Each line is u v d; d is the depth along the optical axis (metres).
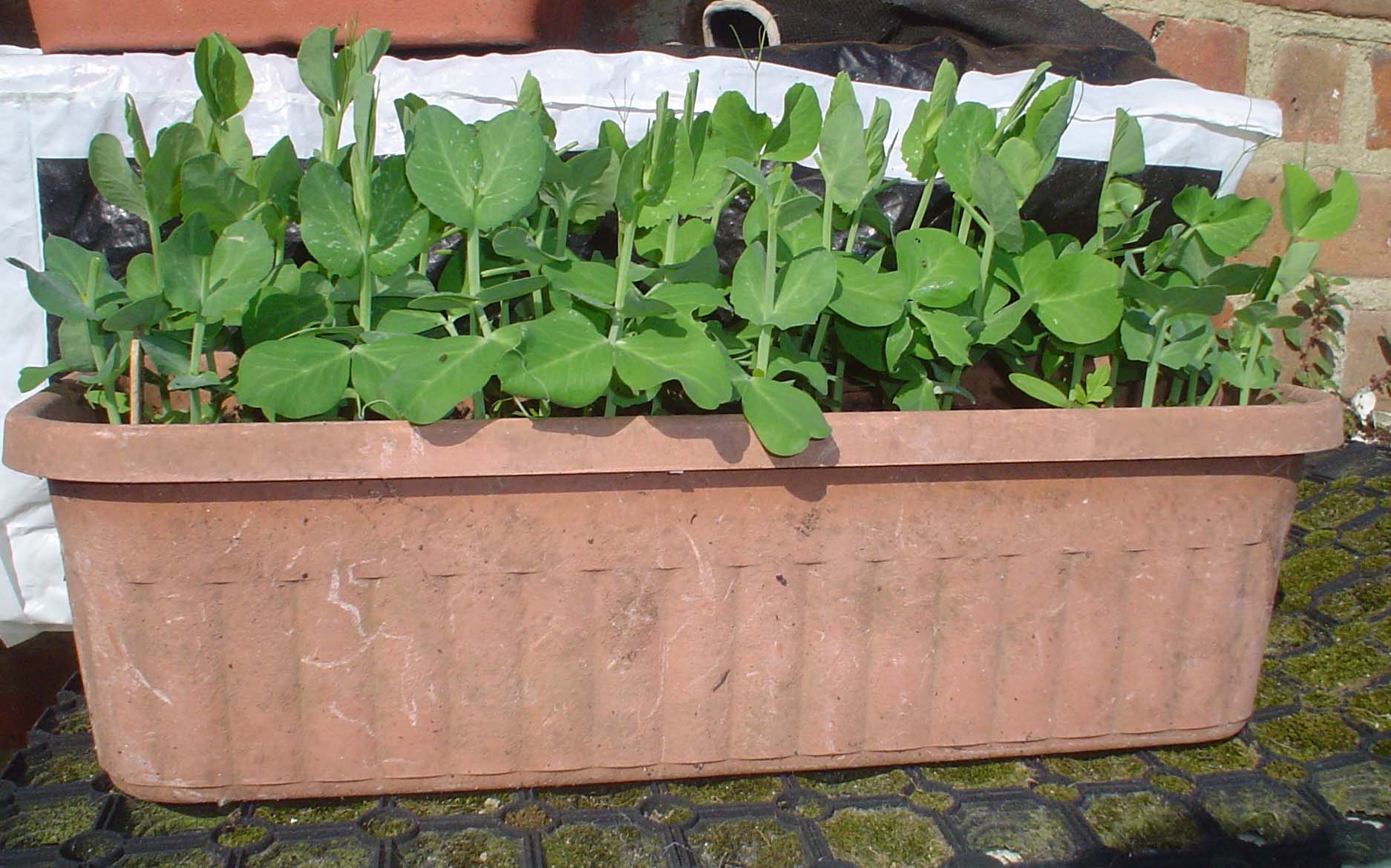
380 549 0.51
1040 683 0.59
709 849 0.52
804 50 0.80
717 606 0.55
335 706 0.53
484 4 0.73
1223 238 0.67
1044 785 0.59
